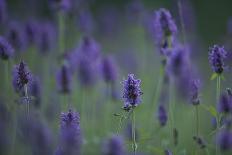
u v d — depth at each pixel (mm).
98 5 27031
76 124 6836
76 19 16297
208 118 12312
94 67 12109
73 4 15727
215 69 7559
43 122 9273
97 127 12086
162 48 9586
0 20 11602
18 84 7750
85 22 16141
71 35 18094
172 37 9547
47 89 11836
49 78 12383
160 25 9445
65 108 9969
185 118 11453
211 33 25844
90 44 12273
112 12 21125
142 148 8914
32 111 9539
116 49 19984
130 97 7035
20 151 9227
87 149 10375
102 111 12539
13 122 9062
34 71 13438
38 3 19812
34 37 12711
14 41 11344
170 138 8953
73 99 11797
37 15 20094
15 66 7848
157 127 9758
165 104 11508
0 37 8758
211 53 7582
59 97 11125
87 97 11992
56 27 15961
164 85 11539
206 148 7906
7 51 8664
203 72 17188
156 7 23703
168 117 9570
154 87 14344
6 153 8664
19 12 20047
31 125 8672
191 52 15367
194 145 8609
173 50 9734
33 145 8570
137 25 17266
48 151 8633
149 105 12977
